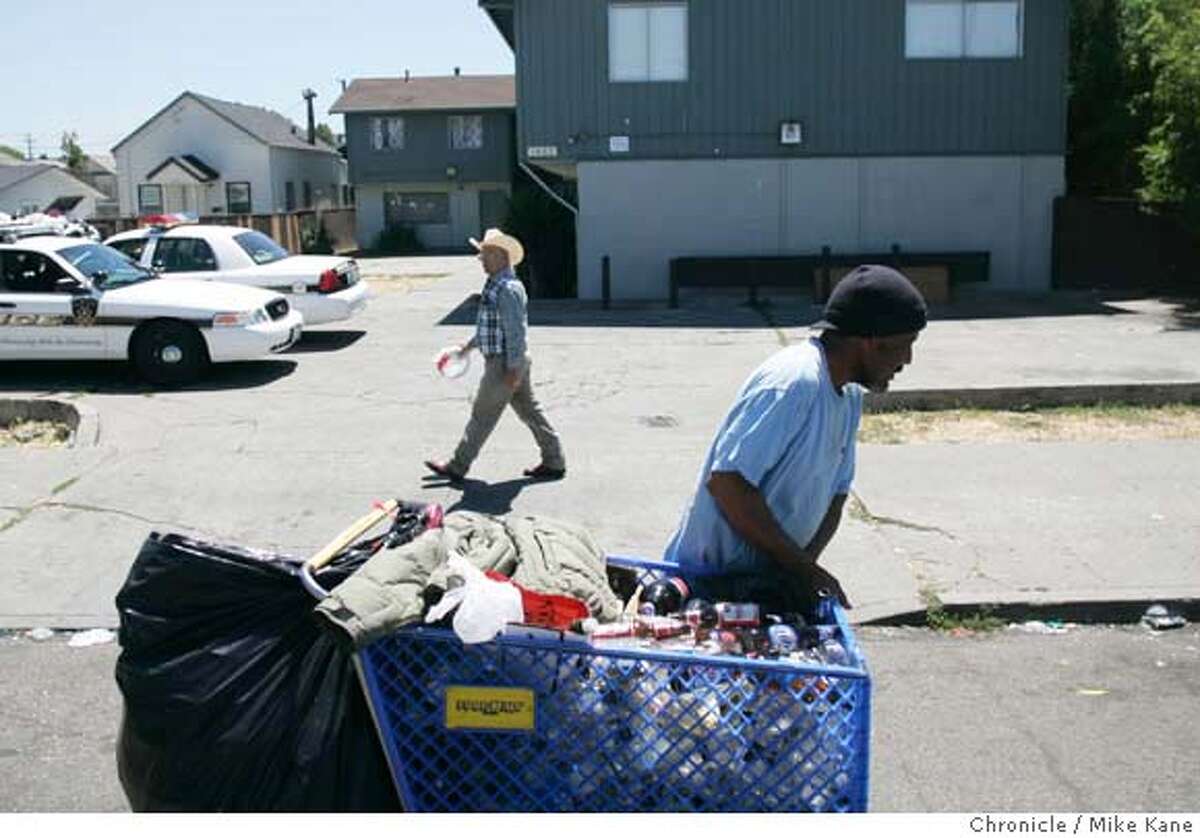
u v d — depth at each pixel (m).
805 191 22.38
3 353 13.20
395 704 3.18
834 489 3.77
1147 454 9.29
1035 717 5.00
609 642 3.25
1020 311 19.27
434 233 51.12
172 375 13.10
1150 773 4.48
